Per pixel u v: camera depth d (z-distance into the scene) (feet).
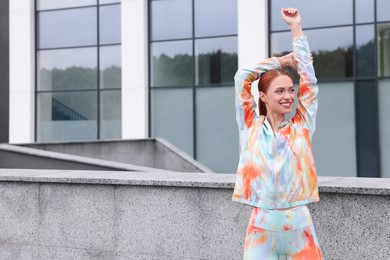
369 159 56.39
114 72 68.13
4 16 71.41
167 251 16.44
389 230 13.88
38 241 18.13
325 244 14.52
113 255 17.15
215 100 63.77
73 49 69.87
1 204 18.63
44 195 18.07
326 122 58.18
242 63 60.70
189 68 64.90
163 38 66.03
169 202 16.43
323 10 58.18
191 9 64.64
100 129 68.74
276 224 10.82
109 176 17.70
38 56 71.26
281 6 60.03
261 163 10.87
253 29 60.13
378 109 55.98
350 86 57.16
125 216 16.99
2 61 71.36
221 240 15.76
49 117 70.85
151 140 54.03
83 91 69.51
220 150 63.62
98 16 68.69
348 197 14.30
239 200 11.24
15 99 70.90
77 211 17.63
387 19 55.57
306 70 11.25
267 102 11.15
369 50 56.34
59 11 70.28
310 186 10.89
